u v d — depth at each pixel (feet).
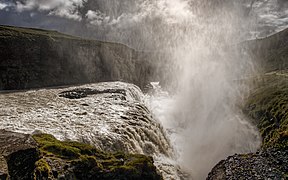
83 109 112.88
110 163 49.67
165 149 106.22
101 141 77.71
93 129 85.10
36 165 38.04
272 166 65.98
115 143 78.48
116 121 95.91
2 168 27.73
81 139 75.56
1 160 29.19
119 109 114.62
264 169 64.85
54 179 40.40
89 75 260.21
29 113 102.63
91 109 113.19
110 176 46.96
